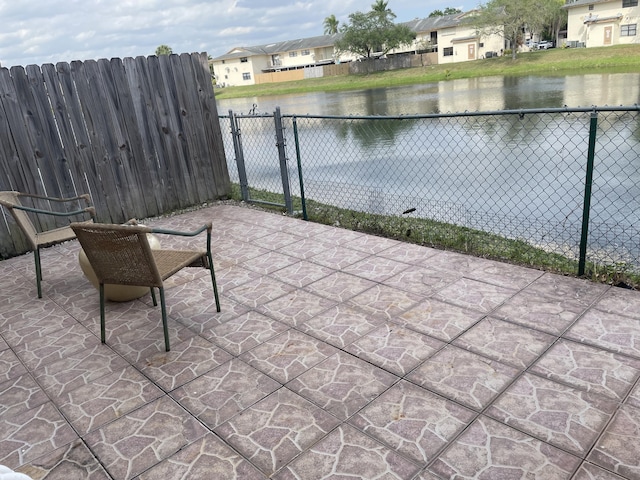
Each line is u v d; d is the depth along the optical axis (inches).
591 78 957.2
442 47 2001.7
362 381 101.5
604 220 207.9
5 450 90.0
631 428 83.0
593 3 1696.6
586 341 108.7
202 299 147.4
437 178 314.8
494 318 121.7
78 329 135.6
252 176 366.6
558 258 157.9
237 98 1831.9
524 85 957.8
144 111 237.8
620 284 135.0
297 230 207.3
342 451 83.2
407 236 187.2
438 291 139.2
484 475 76.1
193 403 99.1
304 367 108.2
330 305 136.6
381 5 2135.8
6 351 126.6
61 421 97.1
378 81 1733.5
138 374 111.0
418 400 94.3
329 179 336.5
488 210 237.8
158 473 81.8
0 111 199.3
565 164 318.7
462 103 744.3
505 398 92.7
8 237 204.4
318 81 2055.9
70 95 215.6
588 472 75.1
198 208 259.8
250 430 90.0
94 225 108.4
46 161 213.2
